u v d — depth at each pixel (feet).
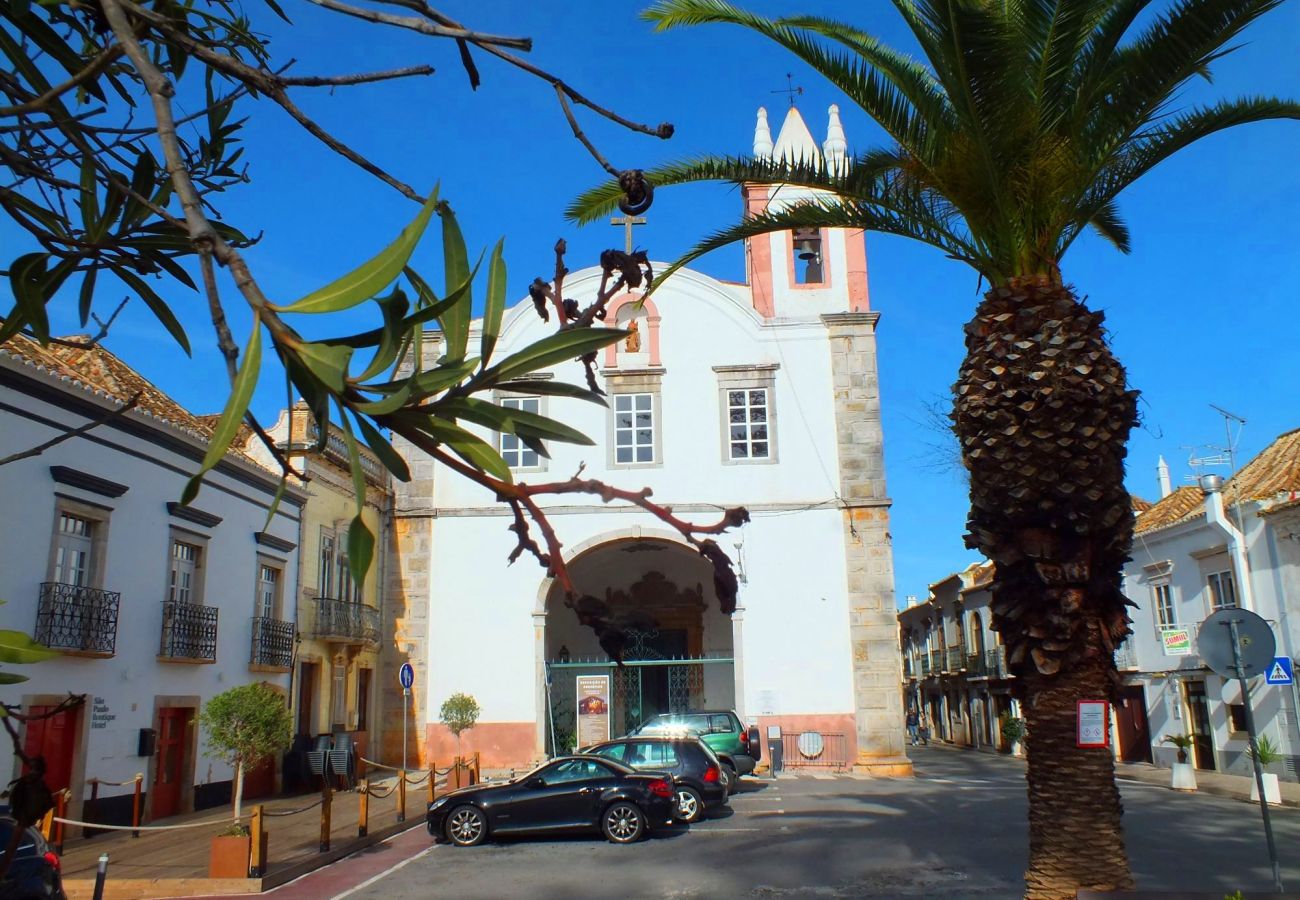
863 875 36.83
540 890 35.78
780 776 75.31
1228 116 26.23
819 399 82.64
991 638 133.18
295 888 37.19
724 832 48.37
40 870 27.12
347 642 73.20
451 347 5.16
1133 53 25.07
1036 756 24.13
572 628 90.22
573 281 82.48
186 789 56.03
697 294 84.43
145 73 5.67
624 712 88.38
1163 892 22.30
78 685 47.01
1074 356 23.41
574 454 81.61
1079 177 25.66
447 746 79.25
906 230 28.76
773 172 29.40
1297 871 37.06
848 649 78.89
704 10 27.17
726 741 66.44
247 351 4.58
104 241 8.28
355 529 4.57
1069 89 26.21
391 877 39.14
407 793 67.10
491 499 82.43
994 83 24.57
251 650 62.85
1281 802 61.62
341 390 4.48
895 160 31.24
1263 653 32.40
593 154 7.44
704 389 82.89
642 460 81.87
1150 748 95.14
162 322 8.80
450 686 80.12
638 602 91.09
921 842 43.73
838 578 79.92
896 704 77.77
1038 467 23.30
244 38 9.43
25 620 44.21
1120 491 23.52
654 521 80.59
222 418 4.44
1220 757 82.79
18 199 8.17
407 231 4.74
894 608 79.25
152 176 8.42
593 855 43.04
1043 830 23.81
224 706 41.22
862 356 83.05
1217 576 83.25
